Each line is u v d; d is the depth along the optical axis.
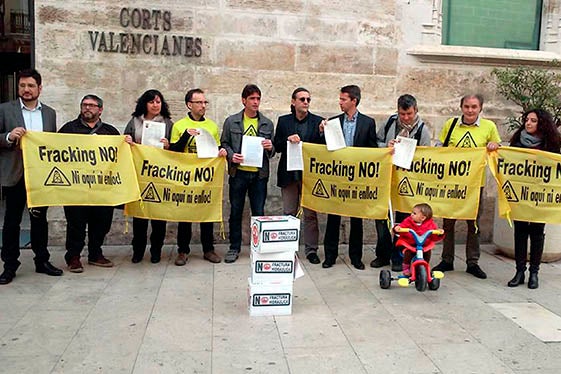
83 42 6.69
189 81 6.95
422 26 7.46
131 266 6.05
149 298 4.98
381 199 5.87
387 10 7.32
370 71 7.36
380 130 6.22
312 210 6.24
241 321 4.45
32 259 6.27
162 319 4.46
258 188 6.22
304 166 6.11
